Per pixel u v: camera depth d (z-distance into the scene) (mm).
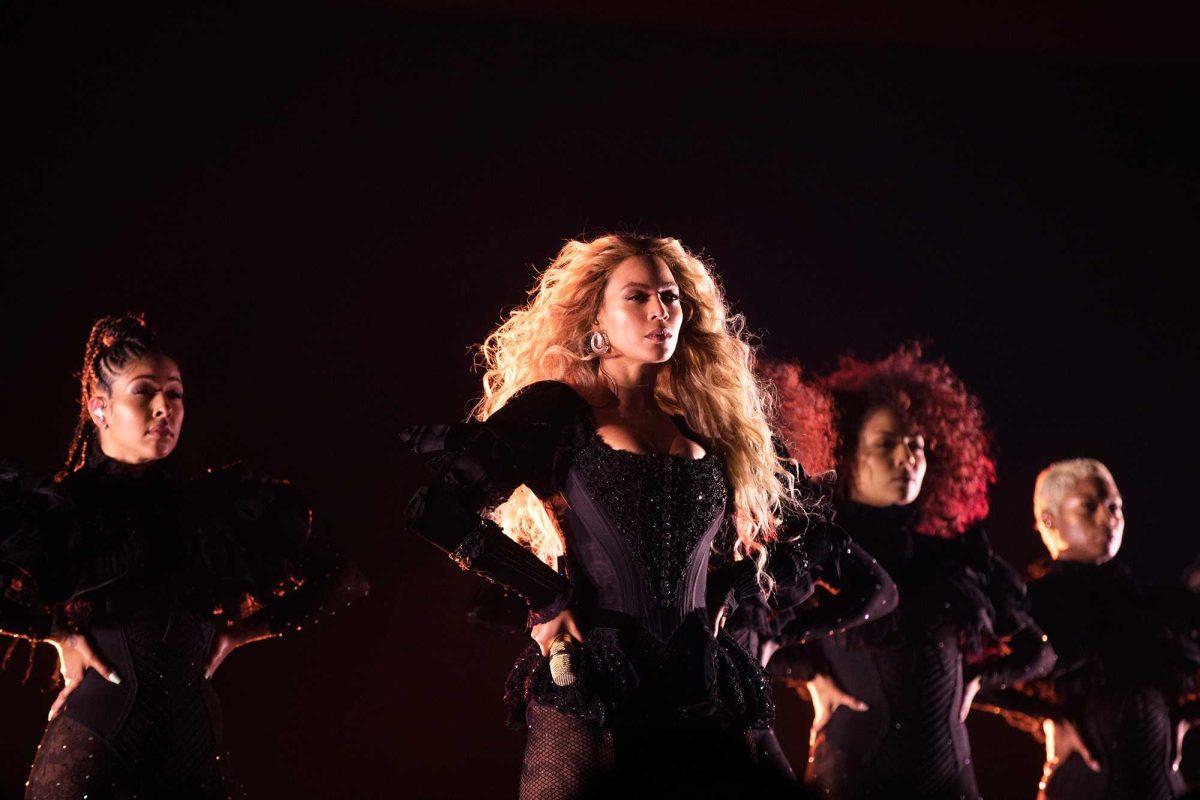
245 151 9531
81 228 9156
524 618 5094
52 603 5531
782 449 5332
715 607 4766
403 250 9797
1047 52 10711
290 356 9594
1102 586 7855
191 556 5832
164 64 9383
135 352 5910
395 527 9758
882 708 6691
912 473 7148
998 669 7238
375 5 9805
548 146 10078
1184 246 10836
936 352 10570
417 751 9742
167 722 5613
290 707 9656
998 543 10578
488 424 4605
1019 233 10719
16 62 9070
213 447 9430
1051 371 10711
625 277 4812
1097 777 7559
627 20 10172
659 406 4965
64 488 5703
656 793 1556
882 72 10617
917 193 10625
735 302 10320
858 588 6508
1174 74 10867
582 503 4566
